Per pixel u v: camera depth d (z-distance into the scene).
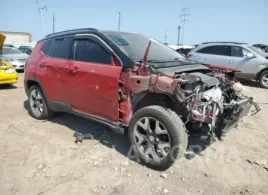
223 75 4.28
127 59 3.67
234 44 10.82
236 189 3.20
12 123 5.24
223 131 3.51
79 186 3.17
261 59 10.23
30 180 3.26
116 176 3.39
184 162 3.76
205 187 3.22
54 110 5.02
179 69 3.78
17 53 14.21
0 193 3.01
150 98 3.70
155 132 3.41
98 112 4.08
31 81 5.36
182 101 3.26
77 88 4.26
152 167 3.54
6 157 3.82
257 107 4.36
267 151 4.18
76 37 4.43
